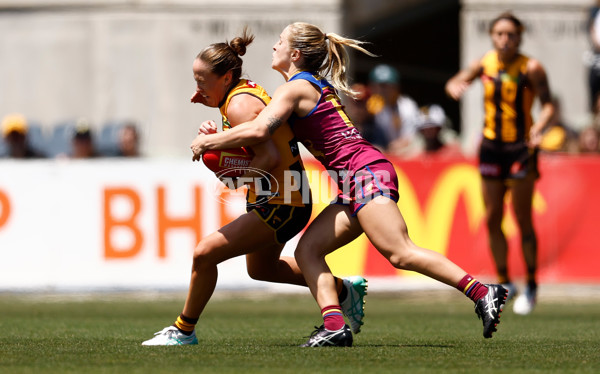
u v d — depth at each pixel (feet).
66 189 99.25
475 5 154.30
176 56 155.12
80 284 98.94
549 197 100.53
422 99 204.23
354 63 201.98
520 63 80.59
